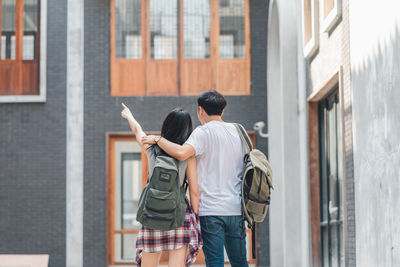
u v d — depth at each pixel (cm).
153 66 1229
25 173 1206
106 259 1189
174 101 1222
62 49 1227
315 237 905
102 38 1230
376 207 538
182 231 384
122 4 1236
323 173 891
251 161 392
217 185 391
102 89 1221
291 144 978
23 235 1195
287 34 989
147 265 389
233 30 1235
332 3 745
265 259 1184
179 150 381
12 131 1214
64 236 1197
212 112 409
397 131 474
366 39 566
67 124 1212
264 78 1226
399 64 466
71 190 1202
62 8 1232
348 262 659
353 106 623
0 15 1236
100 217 1198
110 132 1213
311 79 883
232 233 391
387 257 503
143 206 383
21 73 1225
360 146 595
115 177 1220
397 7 468
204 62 1230
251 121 1219
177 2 1238
